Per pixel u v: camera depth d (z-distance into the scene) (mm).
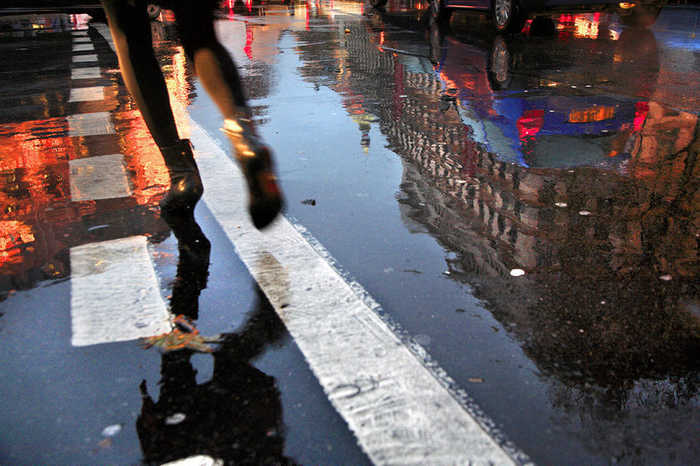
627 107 5004
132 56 2664
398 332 1904
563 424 1497
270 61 8070
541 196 3096
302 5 20312
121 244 2627
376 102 5395
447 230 2693
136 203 3117
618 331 1914
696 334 1896
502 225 2740
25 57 9688
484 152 3861
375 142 4125
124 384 1688
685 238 2588
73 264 2453
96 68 8266
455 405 1562
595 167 3525
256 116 4945
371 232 2686
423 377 1680
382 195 3137
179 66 8180
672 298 2111
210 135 4410
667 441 1445
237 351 1820
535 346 1831
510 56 8000
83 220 2930
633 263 2371
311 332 1911
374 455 1394
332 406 1564
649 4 10719
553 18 13547
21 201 3232
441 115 4867
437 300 2102
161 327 1968
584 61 7500
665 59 7551
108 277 2326
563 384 1654
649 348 1824
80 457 1425
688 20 12469
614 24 11992
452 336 1882
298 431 1478
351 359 1764
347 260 2418
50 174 3676
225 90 2197
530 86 5988
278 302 2098
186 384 1674
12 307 2131
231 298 2131
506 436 1455
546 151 3859
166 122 2914
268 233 2688
